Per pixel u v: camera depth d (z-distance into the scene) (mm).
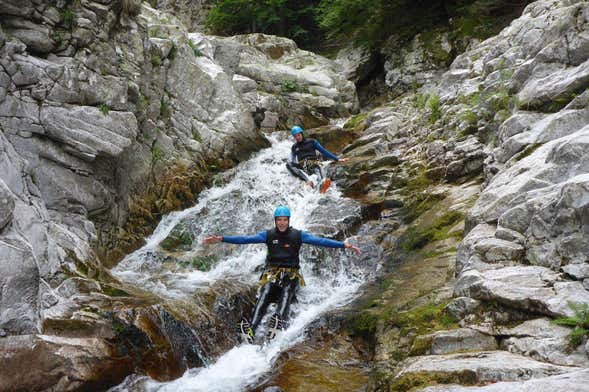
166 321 4691
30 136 5672
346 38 18812
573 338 3078
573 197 3648
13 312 3998
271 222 7688
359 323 4855
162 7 20812
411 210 7184
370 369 4332
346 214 7500
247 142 10156
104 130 6312
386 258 6383
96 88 6305
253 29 20172
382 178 8414
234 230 7516
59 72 5883
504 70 7617
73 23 6141
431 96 9883
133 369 4234
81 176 6242
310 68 15008
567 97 5840
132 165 7406
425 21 16000
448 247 5500
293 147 9242
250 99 12375
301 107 13547
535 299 3426
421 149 8516
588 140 4297
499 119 6914
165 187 8016
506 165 5559
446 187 7113
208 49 11062
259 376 4406
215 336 5023
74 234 5773
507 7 14422
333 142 11336
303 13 20141
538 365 2947
